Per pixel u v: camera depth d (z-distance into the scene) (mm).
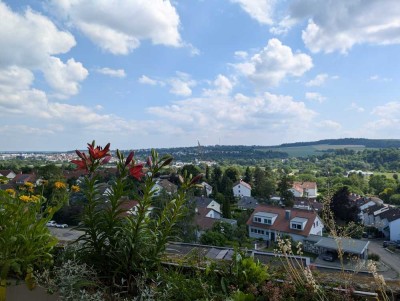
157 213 2814
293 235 31562
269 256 3023
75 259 2613
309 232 31281
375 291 2359
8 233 2432
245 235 31328
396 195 60156
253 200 56938
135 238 2543
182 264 2832
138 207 2578
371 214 43969
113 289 2521
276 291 2277
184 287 2391
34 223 2629
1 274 2332
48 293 2324
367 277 2648
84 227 2688
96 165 2619
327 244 18922
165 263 2836
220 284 2514
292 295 2318
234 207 54781
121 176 2592
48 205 2992
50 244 2602
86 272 2383
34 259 2605
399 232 36500
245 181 75875
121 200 2635
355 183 58656
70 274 2312
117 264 2574
